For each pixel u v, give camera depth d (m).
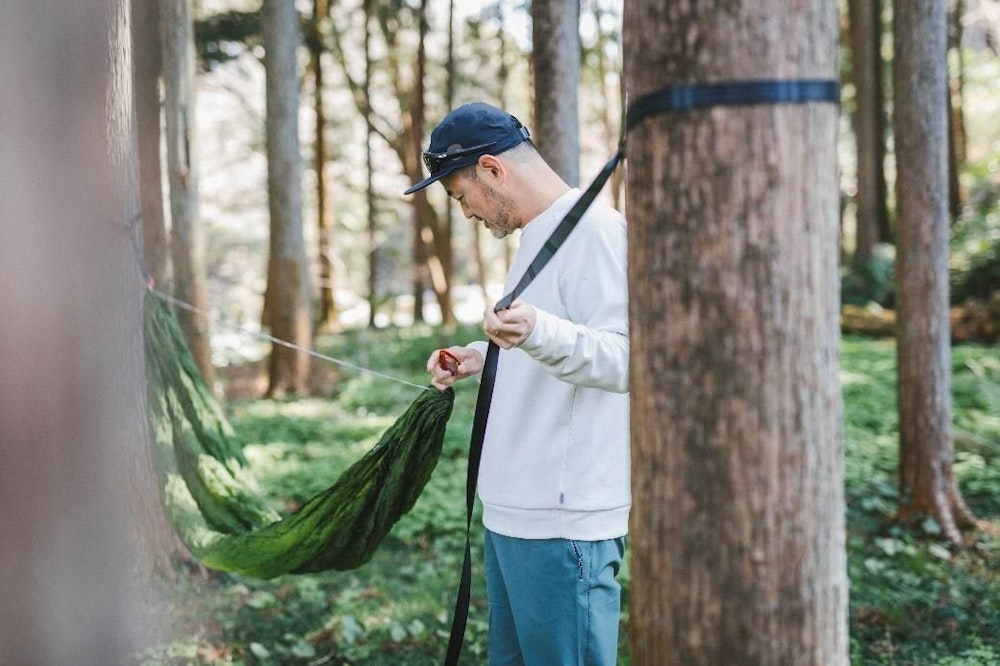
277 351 10.18
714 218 1.16
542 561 1.90
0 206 1.24
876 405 7.64
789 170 1.14
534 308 1.61
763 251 1.15
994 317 12.34
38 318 1.27
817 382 1.18
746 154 1.14
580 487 1.87
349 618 3.18
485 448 2.00
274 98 9.70
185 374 3.08
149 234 4.86
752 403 1.17
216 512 3.00
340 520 2.52
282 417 8.24
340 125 19.92
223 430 3.13
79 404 1.34
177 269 6.73
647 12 1.19
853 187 20.95
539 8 4.20
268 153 9.92
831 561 1.21
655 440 1.24
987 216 15.04
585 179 20.14
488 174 1.92
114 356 1.48
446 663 1.98
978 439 6.60
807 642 1.19
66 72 1.29
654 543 1.25
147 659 2.52
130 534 1.72
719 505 1.19
